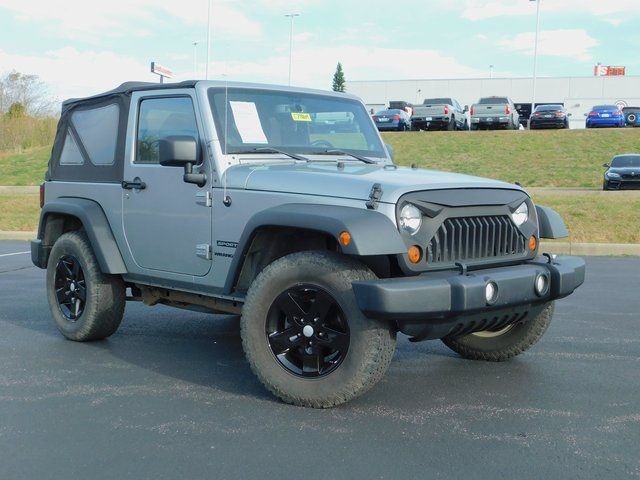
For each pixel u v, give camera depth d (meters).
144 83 5.81
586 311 7.78
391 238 4.12
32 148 37.28
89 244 6.10
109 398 4.74
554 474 3.53
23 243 14.30
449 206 4.40
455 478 3.48
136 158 5.63
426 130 36.09
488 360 5.71
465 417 4.36
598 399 4.73
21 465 3.67
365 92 62.94
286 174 4.65
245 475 3.53
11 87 46.94
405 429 4.14
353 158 5.55
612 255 12.70
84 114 6.26
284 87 5.61
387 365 4.32
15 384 5.05
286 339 4.51
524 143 30.36
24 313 7.57
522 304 4.57
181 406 4.57
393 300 4.01
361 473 3.54
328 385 4.38
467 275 4.29
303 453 3.80
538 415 4.41
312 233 4.69
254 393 4.83
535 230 4.97
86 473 3.57
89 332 6.14
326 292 4.32
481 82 60.56
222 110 5.14
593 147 29.11
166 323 7.15
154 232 5.43
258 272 4.90
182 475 3.54
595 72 68.44
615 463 3.67
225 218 4.89
